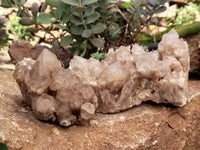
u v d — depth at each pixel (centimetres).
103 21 55
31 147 38
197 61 59
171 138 44
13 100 44
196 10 82
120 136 42
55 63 41
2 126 39
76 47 54
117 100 45
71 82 40
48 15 51
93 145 41
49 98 40
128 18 57
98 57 52
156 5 54
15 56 54
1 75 52
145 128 43
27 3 89
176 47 46
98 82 44
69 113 41
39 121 41
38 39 92
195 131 47
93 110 41
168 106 46
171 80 44
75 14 49
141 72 44
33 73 41
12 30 94
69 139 40
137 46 47
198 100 48
